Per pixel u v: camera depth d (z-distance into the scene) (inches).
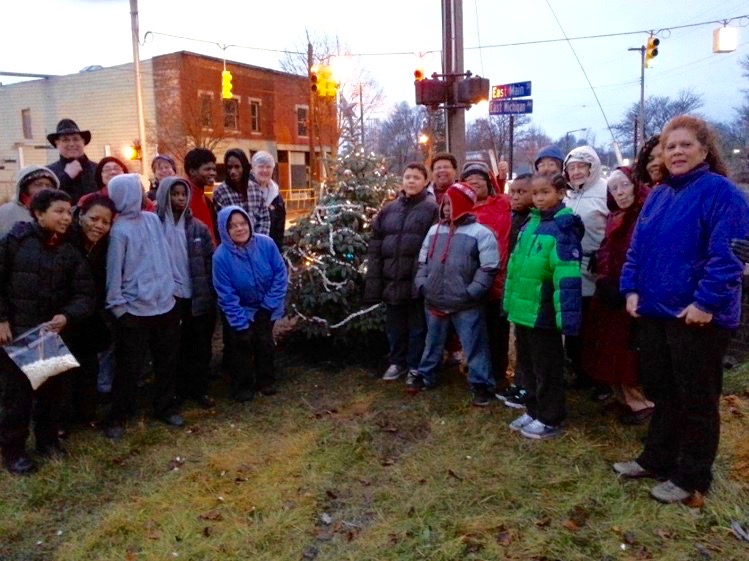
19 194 161.9
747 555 111.3
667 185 124.0
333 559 115.7
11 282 142.4
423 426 172.4
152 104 1152.8
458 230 179.9
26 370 139.0
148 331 167.5
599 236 171.2
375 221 202.8
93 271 162.4
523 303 155.9
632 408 164.4
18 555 119.9
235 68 1254.9
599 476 139.5
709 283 112.5
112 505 135.6
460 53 371.9
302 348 241.6
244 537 122.3
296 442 162.9
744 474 136.6
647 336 127.6
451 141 379.6
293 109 1412.4
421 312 200.2
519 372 180.9
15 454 148.4
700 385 119.9
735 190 113.6
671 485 128.5
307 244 217.6
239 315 186.4
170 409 177.0
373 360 229.5
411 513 129.0
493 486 137.3
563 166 186.5
